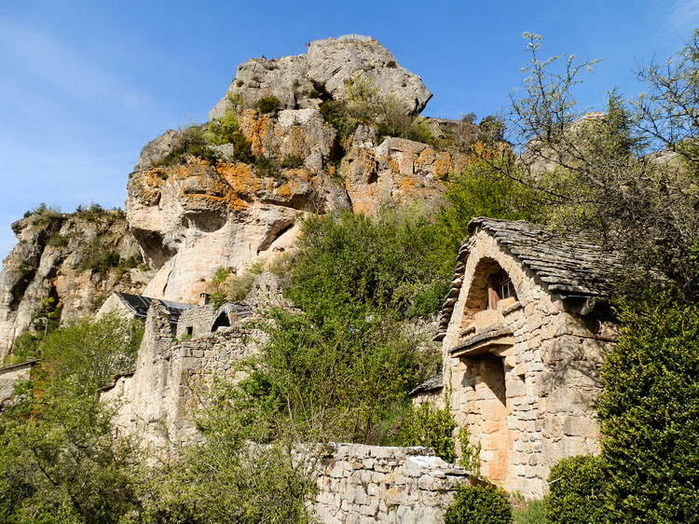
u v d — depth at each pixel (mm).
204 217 37812
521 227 10336
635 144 9453
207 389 14656
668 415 6016
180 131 44312
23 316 52812
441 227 24859
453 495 6918
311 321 14602
